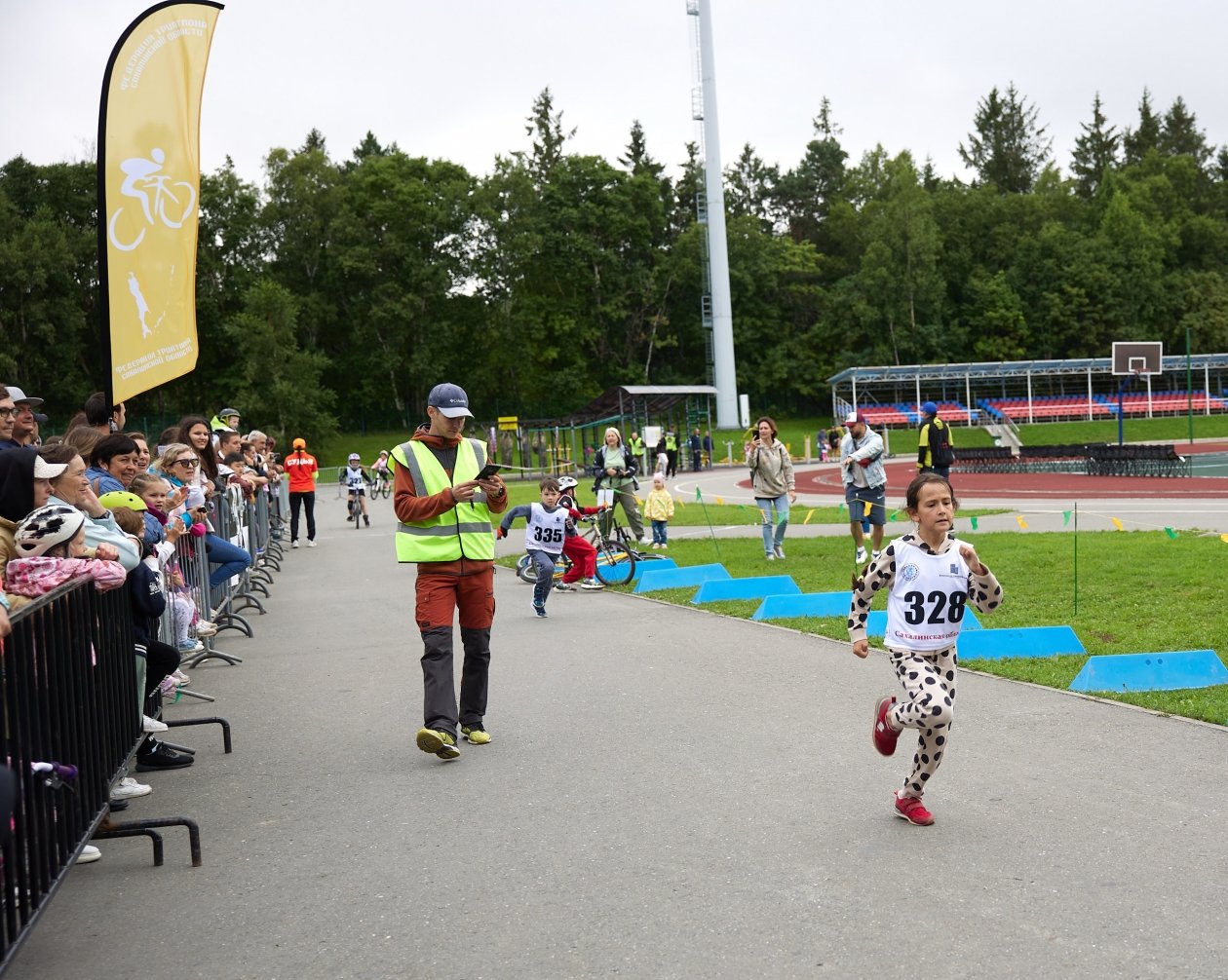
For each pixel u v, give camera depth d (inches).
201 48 369.1
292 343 2854.3
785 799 217.0
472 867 188.5
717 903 167.6
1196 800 205.8
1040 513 811.4
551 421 2213.3
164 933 167.6
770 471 613.3
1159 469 1336.1
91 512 228.4
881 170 4033.0
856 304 3469.5
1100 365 2989.7
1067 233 3713.1
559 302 3390.7
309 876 189.0
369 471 1804.9
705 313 2962.6
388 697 334.6
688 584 550.9
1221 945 146.1
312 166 3122.5
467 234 3218.5
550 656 384.8
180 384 3006.9
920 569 205.3
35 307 2561.5
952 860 180.9
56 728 174.4
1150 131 4854.8
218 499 493.7
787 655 362.6
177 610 340.8
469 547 272.8
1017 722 266.2
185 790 245.4
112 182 351.9
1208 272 3831.2
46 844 166.4
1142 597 419.2
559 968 148.1
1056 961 143.4
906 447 2800.2
